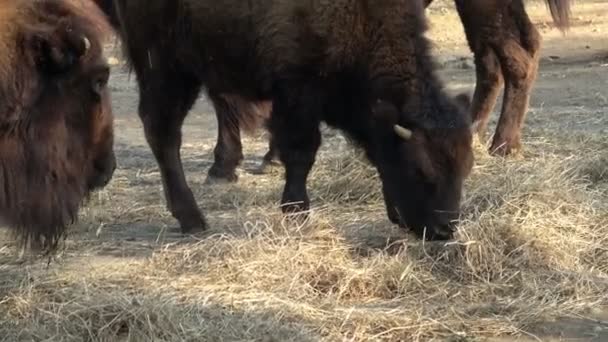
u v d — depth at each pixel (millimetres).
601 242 5633
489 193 6027
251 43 5840
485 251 5387
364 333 4809
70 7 4668
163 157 6012
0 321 4855
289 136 5859
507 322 4938
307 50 5738
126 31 6125
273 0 5746
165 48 6016
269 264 5258
